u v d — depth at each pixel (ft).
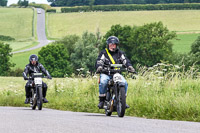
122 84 63.77
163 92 87.35
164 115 64.54
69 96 111.14
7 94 137.08
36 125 44.01
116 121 51.44
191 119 58.80
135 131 38.75
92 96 100.12
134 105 76.13
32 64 97.76
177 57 645.10
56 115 63.93
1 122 47.91
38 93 92.32
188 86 90.58
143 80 96.89
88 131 38.11
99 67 67.15
